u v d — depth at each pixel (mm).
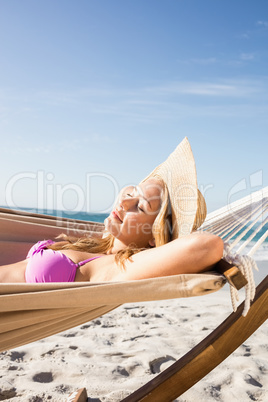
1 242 2555
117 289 1481
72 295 1475
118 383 2770
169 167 2236
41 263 1952
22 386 2652
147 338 3736
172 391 2004
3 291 1466
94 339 3666
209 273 1515
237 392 2656
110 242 2270
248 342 3676
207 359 1979
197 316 4617
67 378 2834
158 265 1564
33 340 1767
